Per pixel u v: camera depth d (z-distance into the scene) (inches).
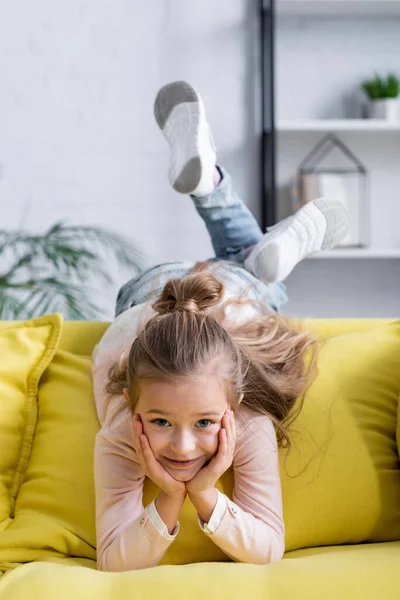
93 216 125.2
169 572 39.9
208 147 70.7
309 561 41.3
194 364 42.4
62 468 50.6
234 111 126.3
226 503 44.3
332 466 49.3
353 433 50.8
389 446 51.7
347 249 126.3
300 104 128.2
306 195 125.3
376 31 128.5
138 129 125.2
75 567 41.6
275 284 70.3
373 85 124.9
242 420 48.7
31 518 48.4
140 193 125.5
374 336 57.2
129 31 124.8
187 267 67.4
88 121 124.6
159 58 125.1
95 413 53.4
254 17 126.0
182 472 43.1
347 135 130.0
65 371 56.5
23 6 123.5
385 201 130.6
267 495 46.9
